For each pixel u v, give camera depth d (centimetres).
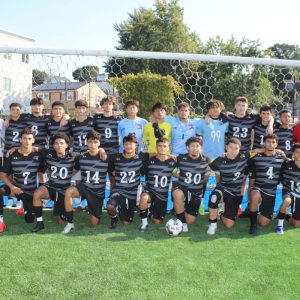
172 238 412
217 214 448
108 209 440
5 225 445
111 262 336
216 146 536
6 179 463
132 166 460
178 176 475
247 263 338
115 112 609
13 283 294
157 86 1006
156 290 285
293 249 378
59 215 460
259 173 462
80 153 478
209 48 2097
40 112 553
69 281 298
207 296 276
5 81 796
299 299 273
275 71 893
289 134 543
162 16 3025
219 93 944
